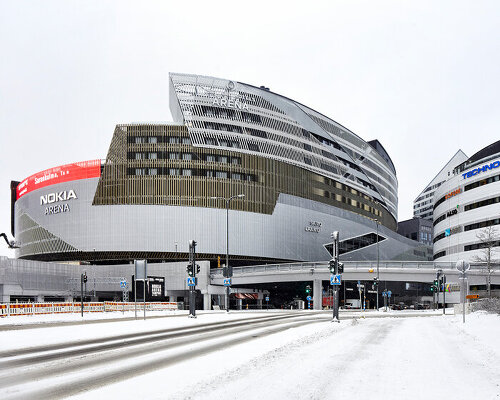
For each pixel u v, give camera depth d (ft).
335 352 48.73
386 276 251.60
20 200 390.21
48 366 41.81
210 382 32.68
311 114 409.69
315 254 382.01
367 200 466.70
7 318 124.57
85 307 162.81
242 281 281.54
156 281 196.03
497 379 34.01
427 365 40.32
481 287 276.00
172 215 330.34
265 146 365.81
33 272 285.02
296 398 27.78
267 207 356.79
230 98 360.48
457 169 344.69
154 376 35.88
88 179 337.93
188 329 87.76
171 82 385.70
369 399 27.55
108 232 328.90
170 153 336.90
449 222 335.06
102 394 29.78
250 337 69.67
